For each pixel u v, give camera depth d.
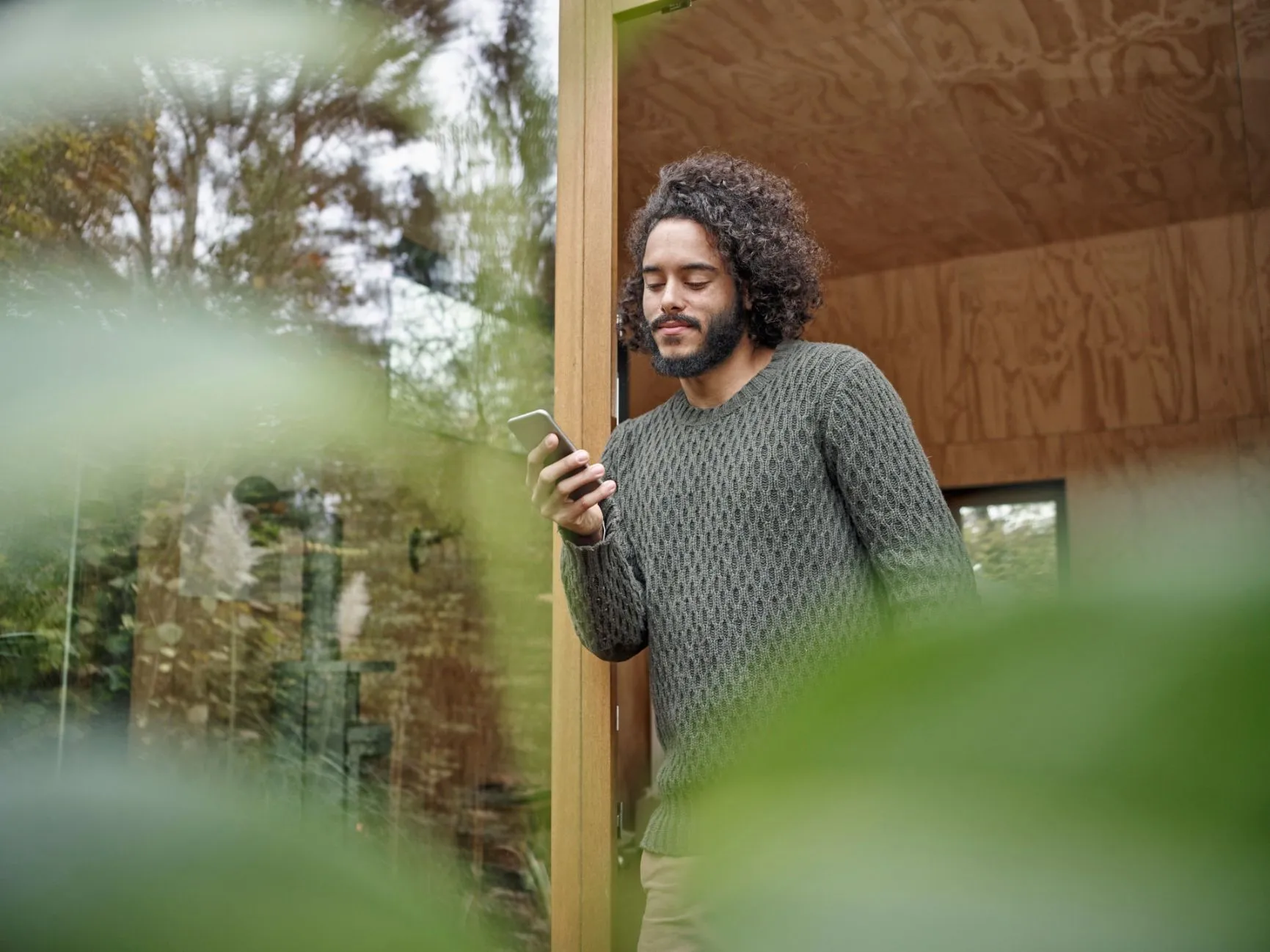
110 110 0.90
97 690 2.01
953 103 3.00
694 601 1.20
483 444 2.45
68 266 0.69
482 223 2.20
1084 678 0.10
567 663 1.58
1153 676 0.10
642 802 3.10
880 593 1.18
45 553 1.92
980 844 0.11
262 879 0.23
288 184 1.97
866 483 1.16
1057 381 3.91
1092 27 2.62
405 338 2.36
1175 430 3.72
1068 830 0.11
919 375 4.11
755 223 1.33
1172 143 3.24
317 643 2.48
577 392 1.65
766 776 0.13
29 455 0.54
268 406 0.59
